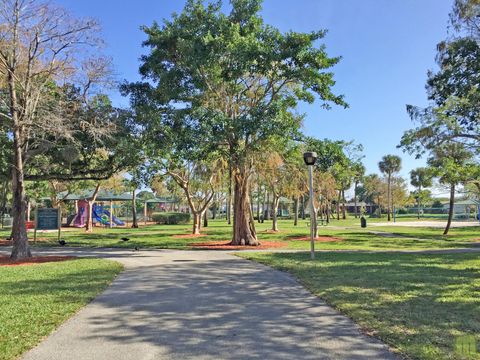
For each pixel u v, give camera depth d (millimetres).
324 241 26000
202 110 18234
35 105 16062
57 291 9328
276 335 6172
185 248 20891
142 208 67938
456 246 22531
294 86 22000
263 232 36031
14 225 16781
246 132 18297
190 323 6828
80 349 5613
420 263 13711
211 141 18578
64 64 16859
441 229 41438
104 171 20797
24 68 16109
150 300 8492
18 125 15805
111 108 18672
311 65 18250
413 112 29547
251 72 18938
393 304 7832
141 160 20594
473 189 39562
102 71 17922
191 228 44344
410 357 5148
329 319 6980
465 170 28203
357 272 11680
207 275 11539
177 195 51781
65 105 17203
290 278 10969
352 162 29875
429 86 18641
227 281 10586
